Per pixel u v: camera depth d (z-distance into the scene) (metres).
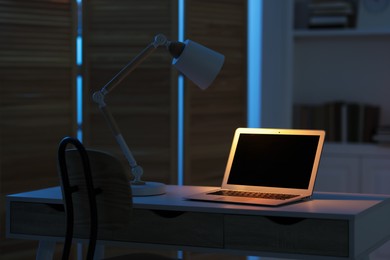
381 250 4.48
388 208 2.80
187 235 2.64
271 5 4.63
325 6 4.73
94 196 2.51
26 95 4.09
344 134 4.71
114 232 2.75
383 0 4.67
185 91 4.26
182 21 4.24
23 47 4.07
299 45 4.99
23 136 4.09
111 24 4.24
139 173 2.99
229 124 4.46
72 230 2.56
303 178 2.81
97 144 4.27
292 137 2.89
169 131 4.26
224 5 4.38
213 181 4.43
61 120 4.19
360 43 4.88
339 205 2.62
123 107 4.29
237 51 4.46
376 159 4.55
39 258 2.91
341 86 4.93
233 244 2.57
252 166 2.93
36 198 2.84
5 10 4.02
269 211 2.50
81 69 4.27
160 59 4.24
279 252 2.51
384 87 4.85
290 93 4.69
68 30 4.18
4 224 4.03
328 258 2.44
